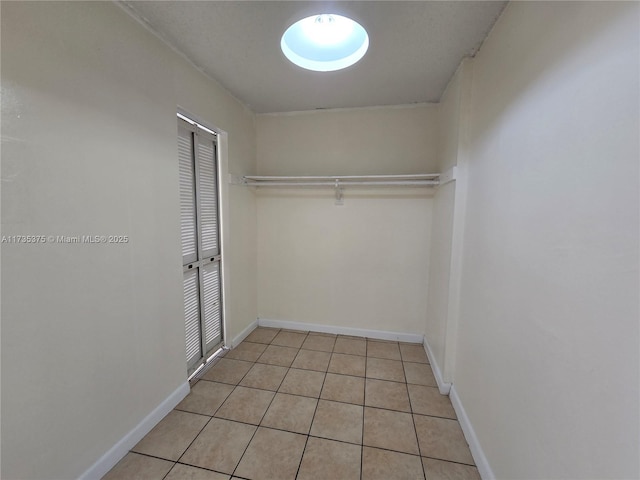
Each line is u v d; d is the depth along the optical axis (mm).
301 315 2814
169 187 1570
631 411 581
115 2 1202
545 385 863
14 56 882
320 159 2588
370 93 2158
